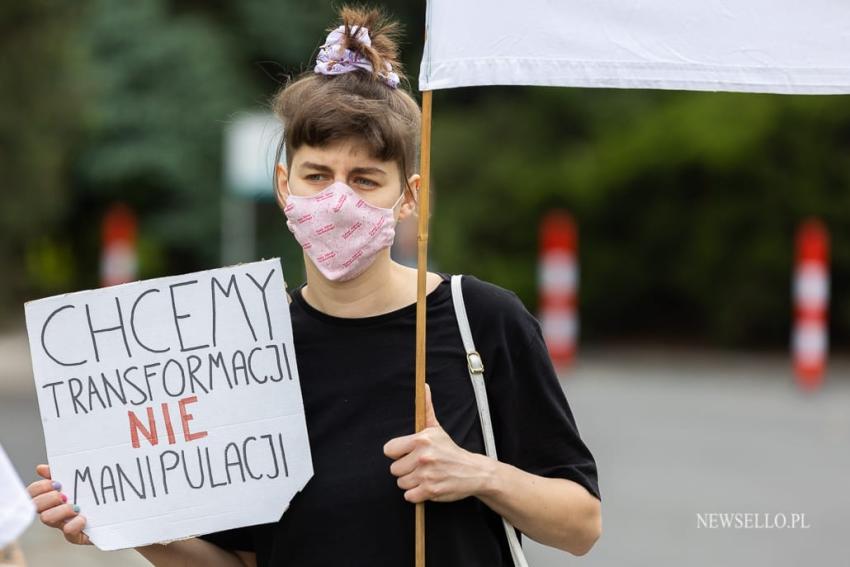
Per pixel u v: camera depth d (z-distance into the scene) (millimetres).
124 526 7230
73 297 7336
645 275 52625
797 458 24594
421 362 6879
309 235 6941
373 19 7289
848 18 7398
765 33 7379
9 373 39094
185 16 62125
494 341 7137
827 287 48094
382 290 7164
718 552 17406
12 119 40781
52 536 17703
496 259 54125
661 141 49781
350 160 6883
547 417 7234
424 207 6898
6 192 43219
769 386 37688
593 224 53000
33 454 23688
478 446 7082
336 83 7000
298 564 7062
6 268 58500
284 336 7234
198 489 7223
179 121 59562
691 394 35219
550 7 7246
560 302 41688
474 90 60062
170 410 7273
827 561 16984
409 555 6922
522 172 54281
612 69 7305
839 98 46781
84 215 62656
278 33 63781
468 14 7156
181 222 60062
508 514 6973
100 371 7324
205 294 7312
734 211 48594
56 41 39531
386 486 6938
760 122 47281
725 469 23297
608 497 20812
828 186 47531
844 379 39906
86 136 52875
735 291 49375
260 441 7180
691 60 7348
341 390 7109
